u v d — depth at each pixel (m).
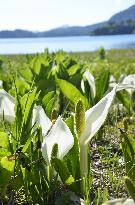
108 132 1.29
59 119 0.68
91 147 1.13
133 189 0.53
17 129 0.74
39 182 0.70
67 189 0.75
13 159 0.66
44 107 1.04
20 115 0.74
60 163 0.66
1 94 0.80
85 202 0.66
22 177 0.69
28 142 0.71
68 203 0.68
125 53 9.70
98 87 1.30
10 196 0.74
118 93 1.43
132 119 1.43
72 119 0.76
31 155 0.74
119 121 1.49
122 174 0.87
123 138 0.73
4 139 0.72
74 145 0.72
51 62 1.84
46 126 0.77
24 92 1.41
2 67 2.70
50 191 0.71
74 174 0.71
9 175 0.67
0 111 0.79
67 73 1.56
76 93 1.10
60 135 0.67
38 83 1.38
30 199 0.72
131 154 0.73
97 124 0.66
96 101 1.29
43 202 0.70
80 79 1.47
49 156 0.68
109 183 0.82
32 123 0.79
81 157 0.68
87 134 0.67
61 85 1.10
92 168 0.94
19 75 1.67
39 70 1.66
